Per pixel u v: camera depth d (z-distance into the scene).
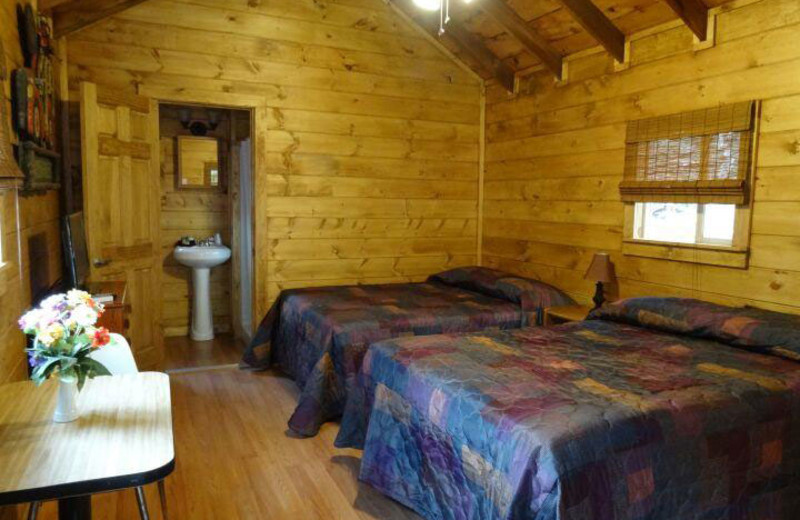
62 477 1.38
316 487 2.74
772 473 2.04
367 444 2.59
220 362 4.73
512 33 4.27
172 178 5.50
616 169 3.97
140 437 1.61
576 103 4.29
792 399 2.13
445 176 5.32
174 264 5.55
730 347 2.73
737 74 3.18
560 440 1.73
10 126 2.49
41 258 3.13
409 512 2.53
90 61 4.09
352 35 4.86
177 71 4.33
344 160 4.92
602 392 2.09
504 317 3.91
